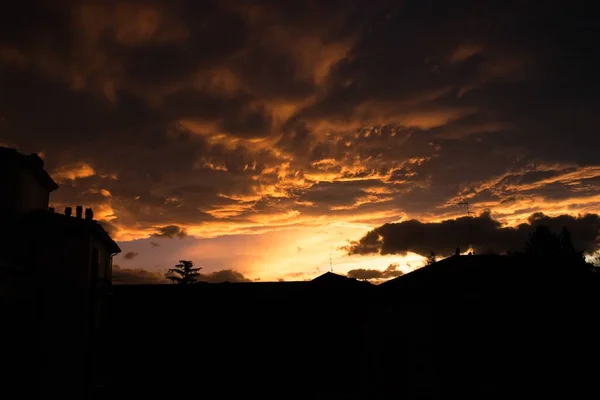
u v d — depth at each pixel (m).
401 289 23.75
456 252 25.64
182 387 29.42
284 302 32.59
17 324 19.97
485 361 19.72
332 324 32.06
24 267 20.53
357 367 30.36
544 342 19.11
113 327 30.12
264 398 29.45
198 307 31.58
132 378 29.28
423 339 21.92
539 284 20.17
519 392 18.80
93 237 23.67
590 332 18.89
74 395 21.22
